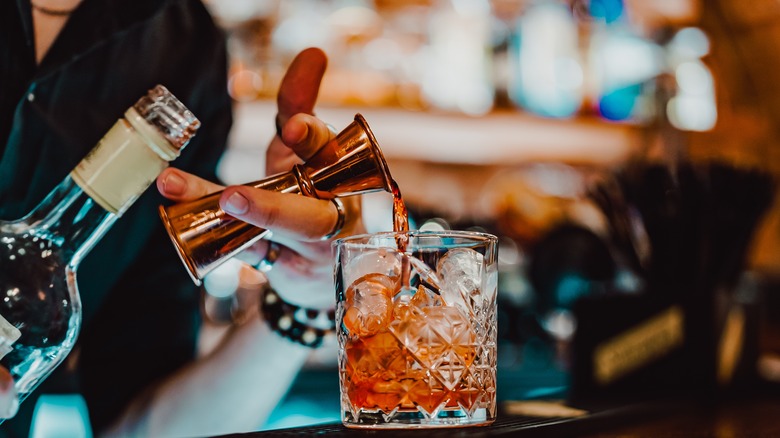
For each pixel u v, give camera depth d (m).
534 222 2.78
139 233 1.16
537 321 2.55
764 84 2.84
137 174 0.66
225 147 1.28
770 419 1.13
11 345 0.67
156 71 1.13
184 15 1.19
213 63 1.23
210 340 1.86
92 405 1.25
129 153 0.65
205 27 1.23
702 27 2.90
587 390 1.32
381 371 0.67
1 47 1.02
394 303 0.68
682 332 1.37
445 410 0.68
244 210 0.67
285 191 0.72
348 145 0.72
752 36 2.84
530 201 2.81
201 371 1.22
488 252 0.71
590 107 2.81
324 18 2.63
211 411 1.22
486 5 2.75
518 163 2.99
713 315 1.37
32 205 1.04
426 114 2.62
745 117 2.87
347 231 0.85
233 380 1.21
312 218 0.71
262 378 1.21
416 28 2.72
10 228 0.72
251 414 1.24
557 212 2.79
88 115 1.06
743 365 1.41
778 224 2.66
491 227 2.78
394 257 0.68
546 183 3.00
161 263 1.28
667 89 2.31
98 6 1.08
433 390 0.68
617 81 2.83
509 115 2.69
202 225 0.69
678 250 1.36
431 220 2.65
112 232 1.12
